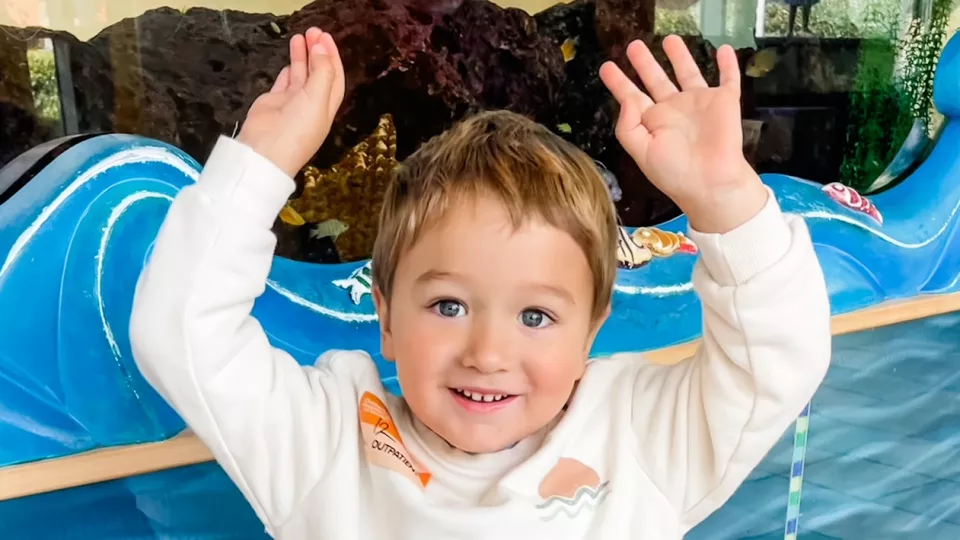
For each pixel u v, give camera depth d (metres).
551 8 1.09
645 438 0.73
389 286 0.72
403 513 0.69
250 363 0.68
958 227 1.43
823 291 0.65
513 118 0.76
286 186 0.65
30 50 0.83
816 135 1.30
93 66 0.86
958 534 1.43
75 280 0.86
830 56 1.30
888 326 1.34
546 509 0.69
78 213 0.86
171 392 0.65
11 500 0.83
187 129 0.92
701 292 0.66
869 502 1.34
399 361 0.71
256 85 0.94
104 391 0.88
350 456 0.71
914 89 1.38
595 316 0.74
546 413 0.70
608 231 0.73
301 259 0.99
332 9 0.97
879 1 1.32
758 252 0.62
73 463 0.86
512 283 0.66
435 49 1.03
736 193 0.62
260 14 0.93
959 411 1.43
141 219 0.90
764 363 0.64
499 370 0.67
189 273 0.63
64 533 0.86
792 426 1.25
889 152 1.38
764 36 1.24
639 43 0.67
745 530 1.23
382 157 1.02
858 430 1.32
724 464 0.68
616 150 1.17
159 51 0.89
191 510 0.93
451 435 0.69
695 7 1.19
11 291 0.83
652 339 1.18
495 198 0.67
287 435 0.70
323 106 0.67
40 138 0.84
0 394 0.83
